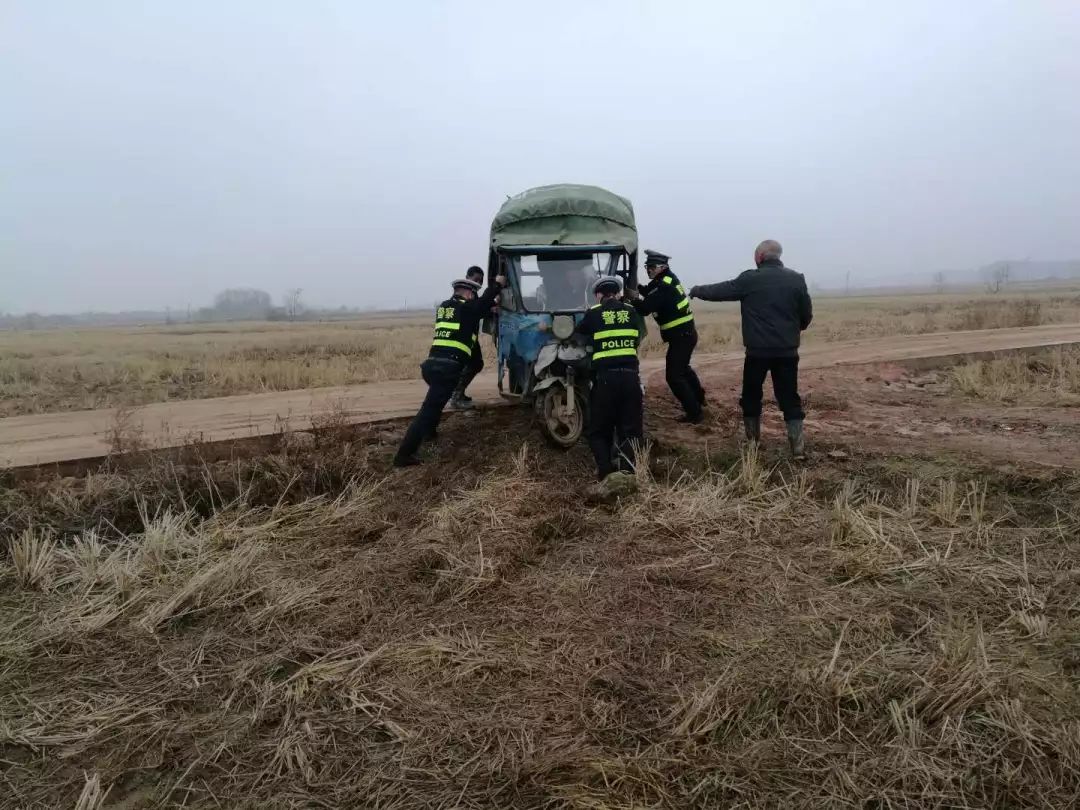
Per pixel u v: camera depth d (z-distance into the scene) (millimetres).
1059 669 3539
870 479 6359
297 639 4230
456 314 7402
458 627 4281
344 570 5156
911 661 3643
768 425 8461
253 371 15609
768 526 5539
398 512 6215
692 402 8352
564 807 2830
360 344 27453
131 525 6215
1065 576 4418
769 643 3893
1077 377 10273
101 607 4777
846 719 3281
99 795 3039
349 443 7582
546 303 7664
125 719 3568
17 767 3275
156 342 34125
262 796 3016
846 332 21125
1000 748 3008
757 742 3152
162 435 8141
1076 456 6508
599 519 5832
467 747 3201
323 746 3275
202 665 4070
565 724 3320
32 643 4332
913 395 10336
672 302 7949
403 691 3631
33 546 5301
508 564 4988
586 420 7359
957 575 4543
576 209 7844
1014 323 20547
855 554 4871
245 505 6441
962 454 6734
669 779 2945
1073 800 2750
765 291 6801
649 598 4457
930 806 2764
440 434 8281
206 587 4879
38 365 18766
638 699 3461
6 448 7809
